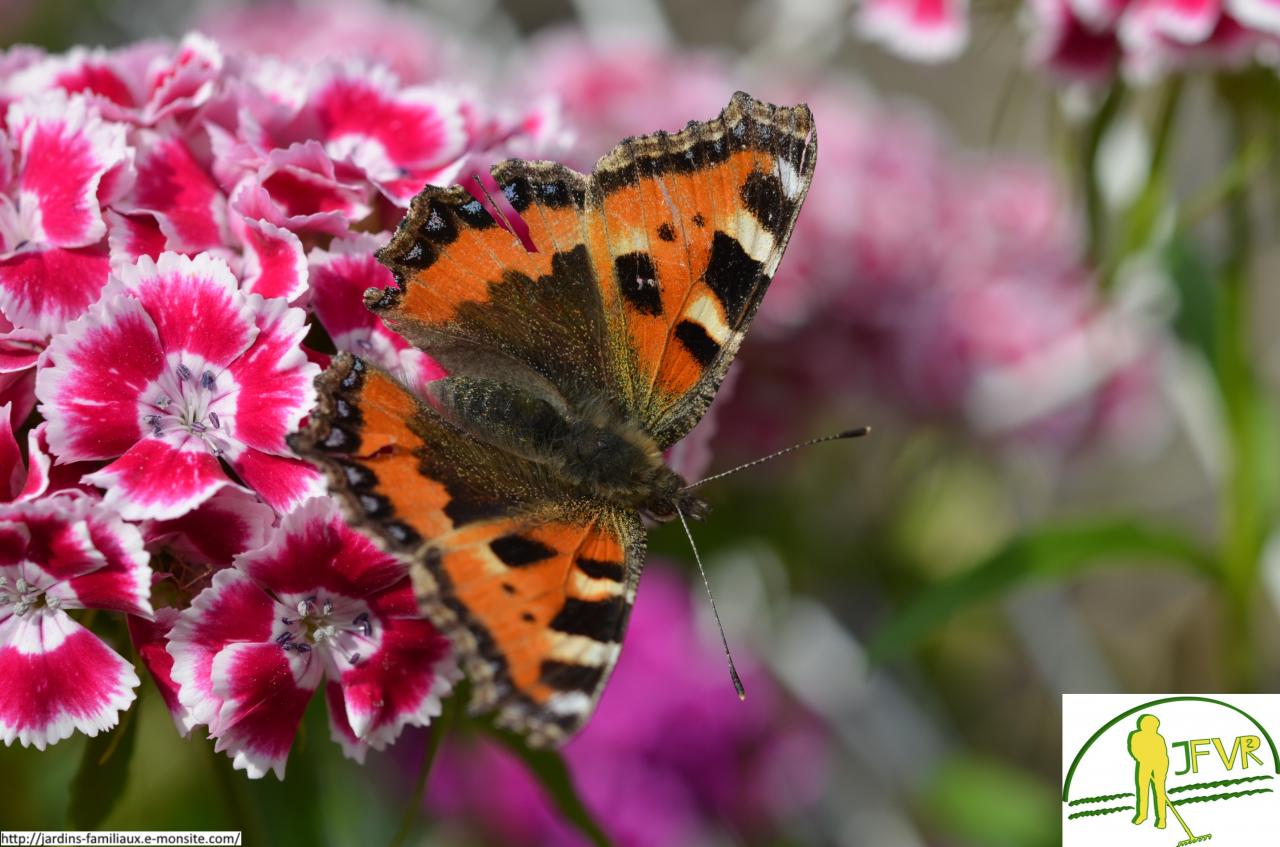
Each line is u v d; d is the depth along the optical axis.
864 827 0.37
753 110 0.28
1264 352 0.50
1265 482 0.34
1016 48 0.34
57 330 0.27
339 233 0.28
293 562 0.27
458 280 0.28
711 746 0.35
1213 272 0.34
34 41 0.44
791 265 0.36
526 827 0.34
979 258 0.38
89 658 0.27
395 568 0.27
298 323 0.27
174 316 0.27
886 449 0.39
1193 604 0.46
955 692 0.42
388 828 0.35
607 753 0.34
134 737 0.28
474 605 0.27
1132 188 0.33
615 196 0.28
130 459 0.27
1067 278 0.38
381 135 0.29
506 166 0.28
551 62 0.37
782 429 0.36
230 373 0.27
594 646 0.27
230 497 0.27
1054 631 0.40
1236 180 0.32
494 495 0.27
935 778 0.36
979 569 0.33
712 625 0.36
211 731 0.27
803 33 0.37
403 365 0.28
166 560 0.27
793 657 0.37
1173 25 0.31
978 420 0.37
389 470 0.27
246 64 0.29
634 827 0.34
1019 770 0.42
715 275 0.29
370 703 0.27
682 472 0.30
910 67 0.56
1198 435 0.37
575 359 0.29
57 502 0.26
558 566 0.27
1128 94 0.32
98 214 0.28
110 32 0.44
